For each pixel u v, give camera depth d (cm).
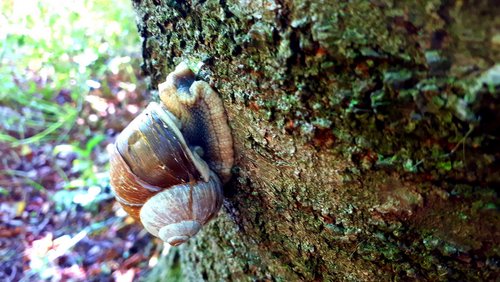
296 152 11
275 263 14
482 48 7
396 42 8
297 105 10
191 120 12
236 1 10
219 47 11
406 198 10
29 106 38
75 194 31
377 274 11
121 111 37
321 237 12
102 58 34
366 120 9
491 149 8
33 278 27
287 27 9
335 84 9
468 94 7
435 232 10
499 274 9
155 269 25
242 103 11
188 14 12
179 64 12
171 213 12
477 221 9
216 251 16
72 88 36
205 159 13
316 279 13
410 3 8
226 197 14
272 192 12
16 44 32
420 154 9
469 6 7
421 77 8
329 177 10
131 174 12
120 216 31
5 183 34
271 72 10
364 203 10
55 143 37
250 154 12
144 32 14
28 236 30
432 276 10
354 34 8
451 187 9
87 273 28
